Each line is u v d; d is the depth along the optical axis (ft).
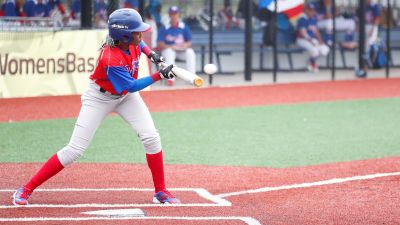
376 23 217.36
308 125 122.01
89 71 150.00
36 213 64.90
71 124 119.14
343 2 214.90
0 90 139.85
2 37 139.23
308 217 64.54
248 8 185.88
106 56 62.85
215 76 198.49
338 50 224.33
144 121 67.46
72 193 73.51
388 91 172.35
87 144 67.10
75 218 63.10
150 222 61.93
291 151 99.14
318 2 212.84
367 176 82.38
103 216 64.03
